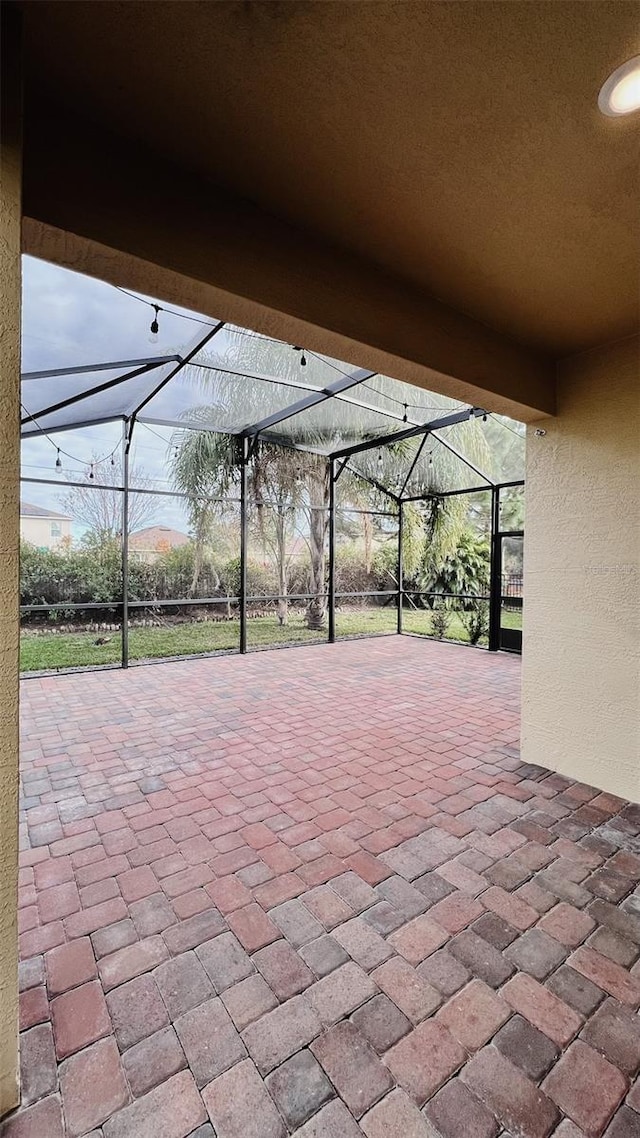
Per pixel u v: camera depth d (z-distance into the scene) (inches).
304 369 209.0
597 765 123.2
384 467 371.6
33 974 68.9
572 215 74.7
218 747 151.0
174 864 93.3
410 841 100.7
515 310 103.6
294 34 48.8
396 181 68.7
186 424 282.5
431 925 77.9
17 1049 52.2
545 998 65.2
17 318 48.3
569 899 83.9
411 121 58.8
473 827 105.7
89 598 275.3
